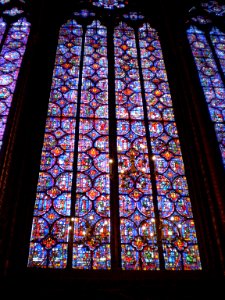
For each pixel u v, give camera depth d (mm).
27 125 10828
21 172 9992
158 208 10273
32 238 9469
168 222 10055
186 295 8609
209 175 10328
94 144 11328
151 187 10625
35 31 13406
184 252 9602
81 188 10414
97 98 12477
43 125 11500
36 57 12367
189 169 10906
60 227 9711
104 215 10000
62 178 10547
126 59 13773
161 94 12828
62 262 9172
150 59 13898
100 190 10430
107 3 15531
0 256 8531
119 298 8484
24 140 10523
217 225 9469
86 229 9734
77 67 13289
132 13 15398
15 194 9570
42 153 10969
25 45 13742
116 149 11266
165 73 13484
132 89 12859
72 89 12633
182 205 10383
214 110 12539
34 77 11852
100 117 11992
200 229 9867
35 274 8789
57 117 11844
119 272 9039
